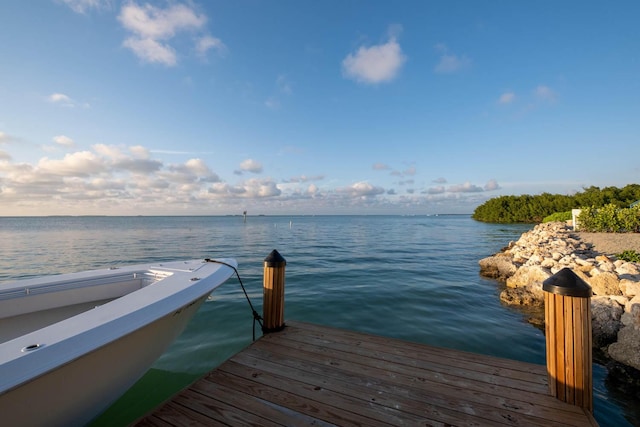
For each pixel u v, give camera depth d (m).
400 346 3.20
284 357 2.94
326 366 2.77
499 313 5.93
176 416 2.08
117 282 3.36
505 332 4.96
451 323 5.38
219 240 24.81
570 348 2.23
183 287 2.82
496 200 59.88
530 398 2.29
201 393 2.35
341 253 15.58
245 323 5.43
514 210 55.69
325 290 7.64
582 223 17.55
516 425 2.00
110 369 2.18
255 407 2.18
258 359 2.90
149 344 2.50
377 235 29.91
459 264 11.89
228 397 2.30
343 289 7.75
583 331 2.20
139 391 3.49
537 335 4.84
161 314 2.30
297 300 6.75
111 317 2.07
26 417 1.71
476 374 2.64
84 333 1.84
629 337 3.96
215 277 3.32
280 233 34.31
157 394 3.44
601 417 2.96
